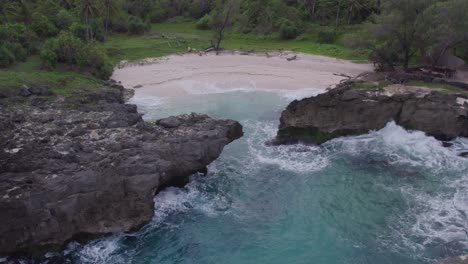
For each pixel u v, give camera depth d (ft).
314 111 150.00
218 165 135.54
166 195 118.62
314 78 212.84
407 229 104.32
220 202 117.39
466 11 190.39
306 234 105.19
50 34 267.39
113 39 299.38
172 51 266.77
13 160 100.37
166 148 113.80
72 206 97.35
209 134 122.72
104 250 99.55
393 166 132.67
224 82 209.97
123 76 221.05
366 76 202.49
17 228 93.04
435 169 129.90
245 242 103.19
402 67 221.25
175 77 218.38
